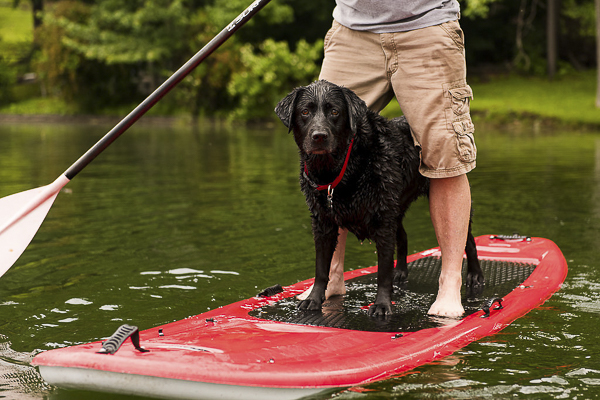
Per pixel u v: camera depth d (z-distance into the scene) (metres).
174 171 9.37
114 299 3.31
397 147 3.03
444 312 2.93
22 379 2.29
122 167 10.03
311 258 4.17
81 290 3.48
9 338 2.73
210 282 3.63
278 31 26.81
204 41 25.03
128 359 2.14
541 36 27.36
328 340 2.50
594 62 27.44
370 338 2.56
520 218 5.45
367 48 3.17
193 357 2.20
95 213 5.93
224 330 2.59
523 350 2.53
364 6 3.12
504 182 7.70
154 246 4.54
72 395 2.17
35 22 36.31
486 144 13.16
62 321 2.96
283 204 6.29
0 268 3.11
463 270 3.78
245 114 22.17
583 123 17.08
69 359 2.18
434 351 2.48
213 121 24.06
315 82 2.89
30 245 4.61
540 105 19.62
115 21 27.86
